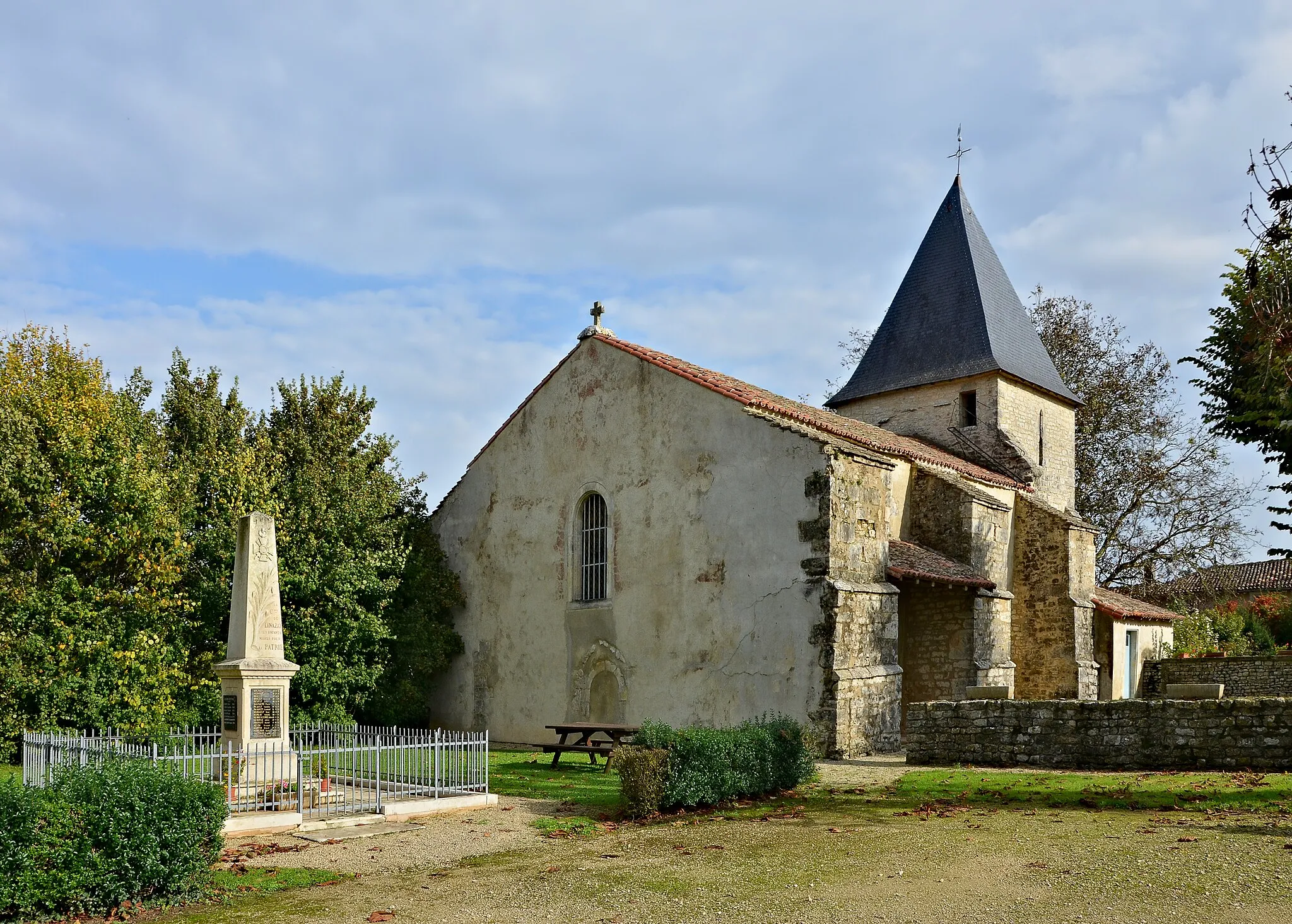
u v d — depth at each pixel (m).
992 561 24.78
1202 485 37.94
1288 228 14.52
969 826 11.17
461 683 26.23
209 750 13.95
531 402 25.75
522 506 25.52
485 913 8.21
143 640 20.27
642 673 22.09
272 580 13.97
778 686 19.64
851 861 9.62
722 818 12.41
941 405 31.95
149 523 21.22
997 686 18.94
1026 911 7.70
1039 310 41.78
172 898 8.64
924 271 33.91
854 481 20.08
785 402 25.23
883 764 17.44
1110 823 10.98
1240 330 15.84
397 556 24.61
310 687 22.77
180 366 27.16
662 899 8.46
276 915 8.30
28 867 7.98
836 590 19.09
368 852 10.64
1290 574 47.25
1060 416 33.94
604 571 23.48
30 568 21.02
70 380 23.66
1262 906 7.51
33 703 19.64
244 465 22.86
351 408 26.77
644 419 22.98
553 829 11.84
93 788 8.65
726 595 20.81
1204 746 14.39
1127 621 29.38
